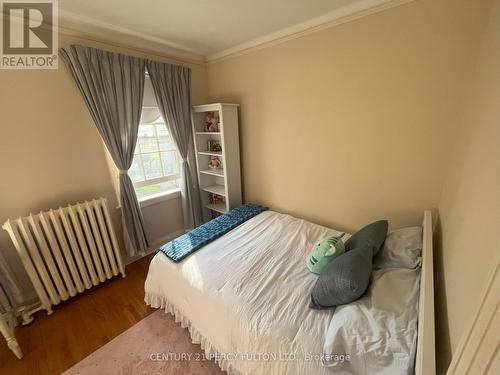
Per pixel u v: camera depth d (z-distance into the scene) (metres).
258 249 1.79
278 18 1.84
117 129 2.09
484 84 0.94
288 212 2.61
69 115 1.92
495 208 0.50
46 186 1.88
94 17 1.75
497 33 0.87
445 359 0.72
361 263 1.10
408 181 1.75
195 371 1.43
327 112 2.02
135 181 2.53
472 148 0.93
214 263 1.62
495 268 0.34
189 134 2.77
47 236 1.75
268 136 2.52
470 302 0.55
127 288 2.15
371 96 1.76
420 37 1.48
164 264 1.70
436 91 1.50
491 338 0.33
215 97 2.89
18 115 1.69
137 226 2.36
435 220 1.60
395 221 1.89
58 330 1.72
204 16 1.77
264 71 2.33
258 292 1.33
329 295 1.10
